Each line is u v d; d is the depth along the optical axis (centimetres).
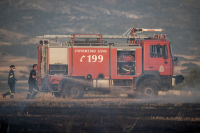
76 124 2888
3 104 4219
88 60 5462
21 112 3528
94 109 3781
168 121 3039
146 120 3081
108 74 5472
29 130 2653
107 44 5612
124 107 3934
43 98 5206
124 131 2628
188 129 2728
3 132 2578
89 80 5462
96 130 2669
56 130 2650
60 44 5597
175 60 5547
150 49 5509
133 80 5469
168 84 5500
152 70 5481
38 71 5581
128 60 5419
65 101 4728
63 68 5456
